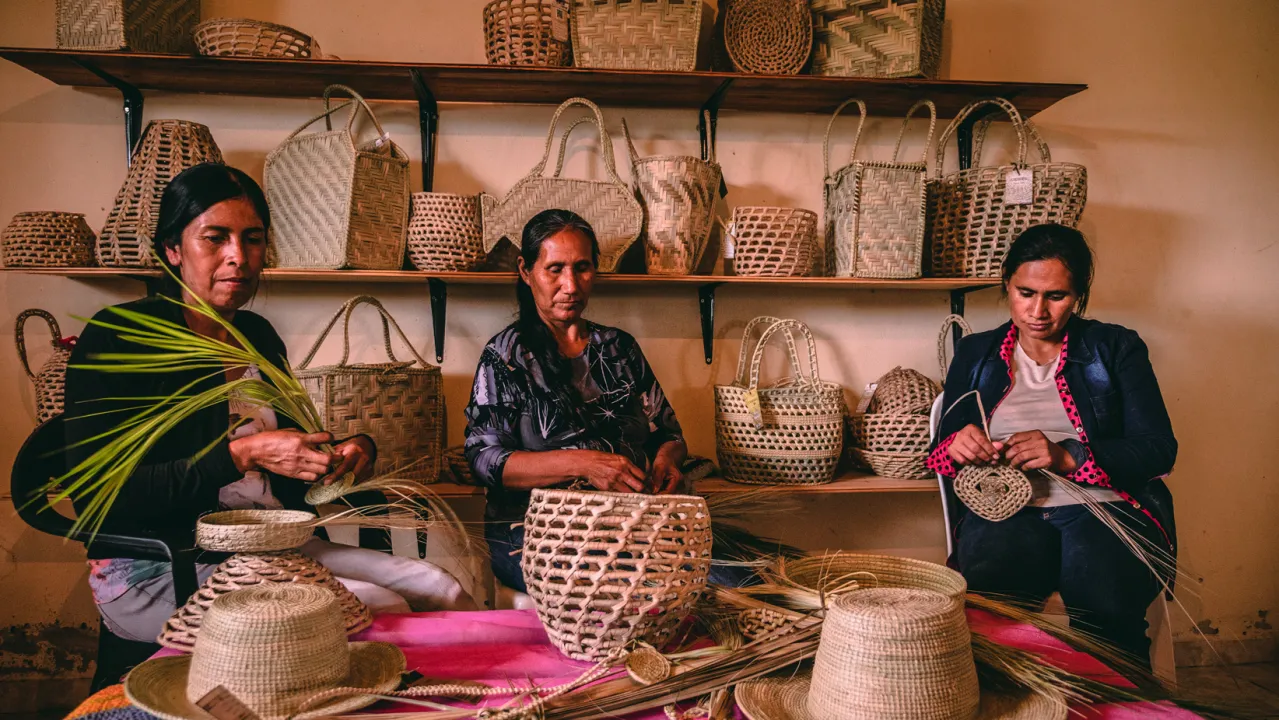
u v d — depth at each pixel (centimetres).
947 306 294
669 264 250
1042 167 246
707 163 255
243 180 170
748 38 259
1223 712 120
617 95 267
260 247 172
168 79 250
